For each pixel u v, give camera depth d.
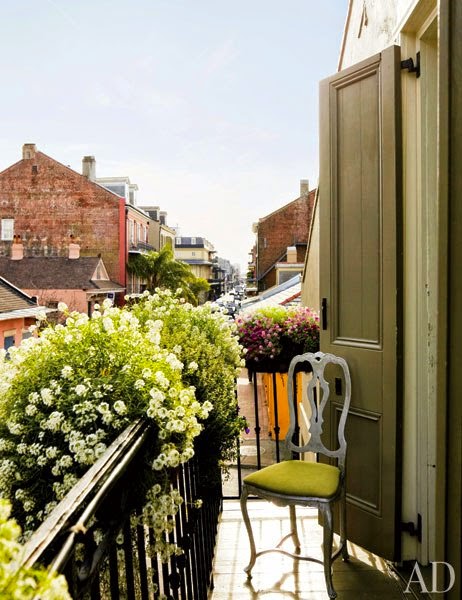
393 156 2.48
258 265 32.75
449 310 1.75
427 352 2.52
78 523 0.87
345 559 2.67
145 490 1.51
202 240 72.31
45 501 1.73
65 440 1.68
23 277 25.06
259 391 17.78
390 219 2.50
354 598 2.33
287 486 2.35
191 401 1.75
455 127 1.71
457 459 1.72
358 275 2.70
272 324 3.69
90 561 1.01
